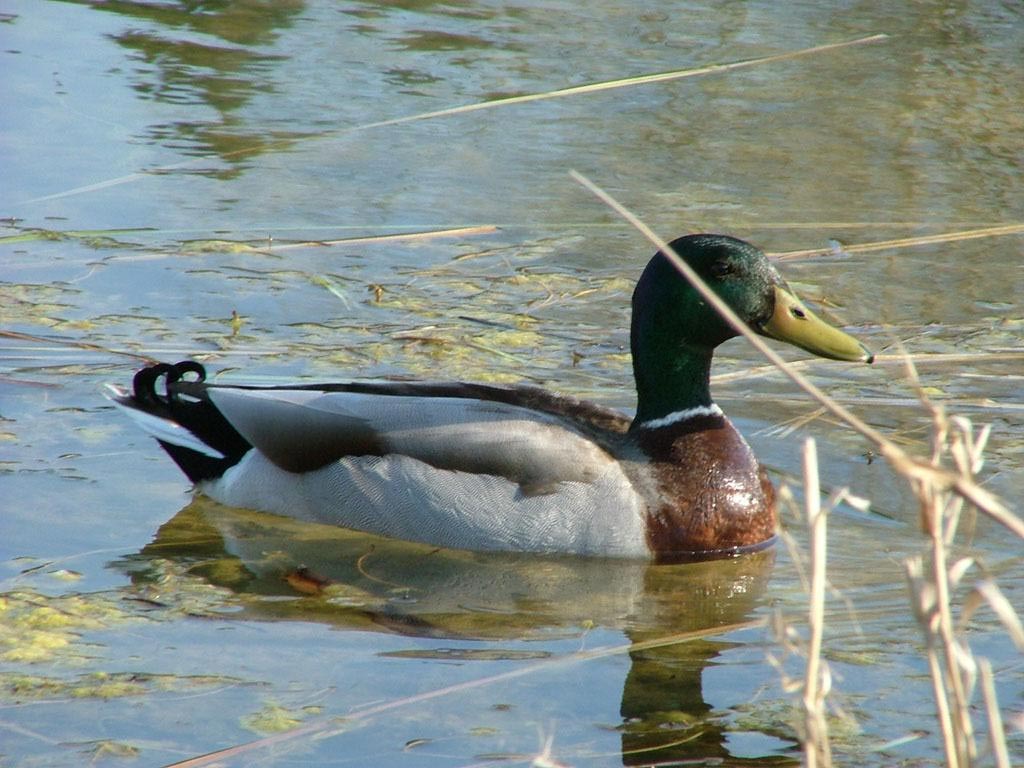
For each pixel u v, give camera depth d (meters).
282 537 11.26
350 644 9.40
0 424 12.52
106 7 24.61
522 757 8.01
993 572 10.40
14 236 16.41
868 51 23.17
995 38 23.80
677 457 11.09
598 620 9.91
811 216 17.81
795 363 14.38
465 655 9.27
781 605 10.16
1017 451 12.37
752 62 19.86
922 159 19.52
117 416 12.81
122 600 9.91
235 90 21.30
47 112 20.14
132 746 8.03
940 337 14.92
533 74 22.08
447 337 14.72
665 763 7.97
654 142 20.02
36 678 8.76
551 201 18.23
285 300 15.44
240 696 8.62
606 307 15.71
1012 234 17.59
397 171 18.95
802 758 8.05
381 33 23.84
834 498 6.09
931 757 8.11
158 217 17.31
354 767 7.88
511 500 10.92
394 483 11.19
